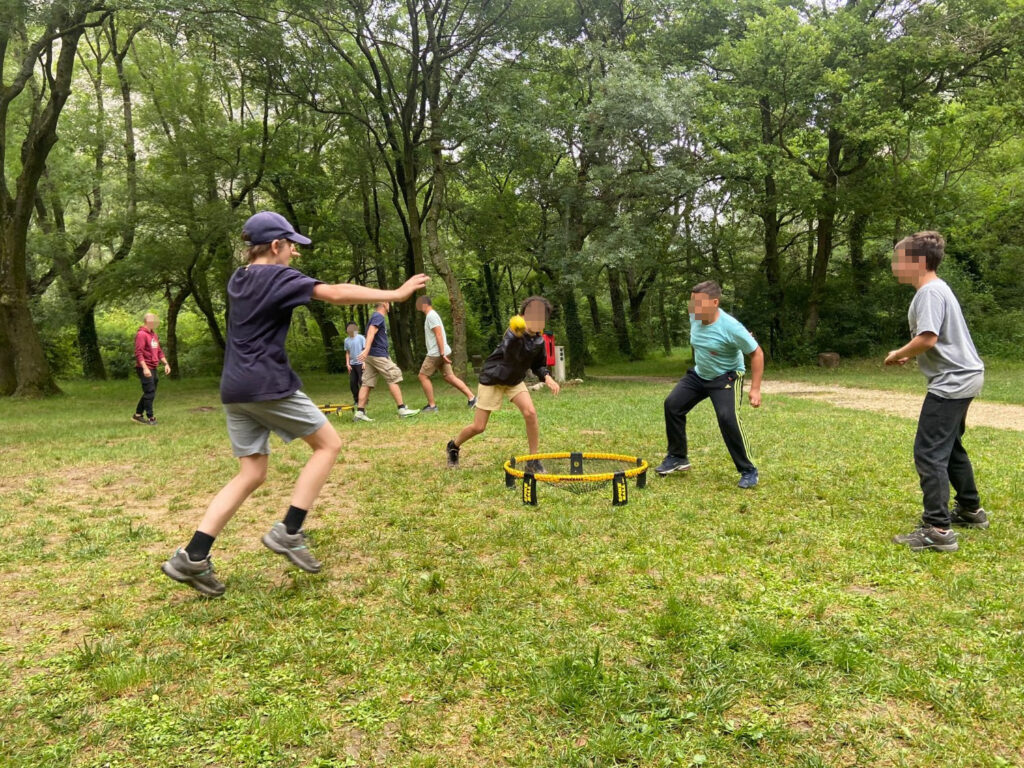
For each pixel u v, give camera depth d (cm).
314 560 349
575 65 2059
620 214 1900
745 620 293
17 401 1791
